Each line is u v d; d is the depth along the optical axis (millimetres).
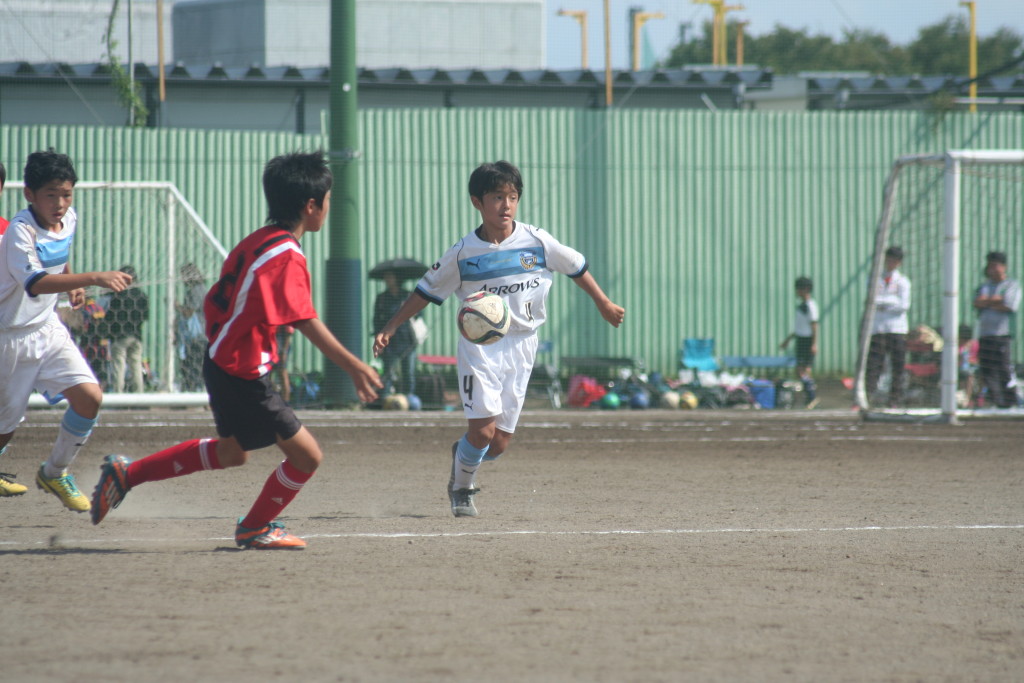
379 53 75625
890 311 47594
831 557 17094
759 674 11211
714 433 39156
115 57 58312
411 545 17547
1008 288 45000
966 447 34906
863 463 30875
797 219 62469
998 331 44969
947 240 42188
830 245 62688
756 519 20906
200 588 14352
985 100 63656
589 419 45062
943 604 14273
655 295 61250
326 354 15594
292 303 15398
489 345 20219
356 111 49250
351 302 49188
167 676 10812
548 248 20547
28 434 34812
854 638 12609
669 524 20156
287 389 48406
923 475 28344
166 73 60062
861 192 62719
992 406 46094
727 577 15539
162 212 51062
